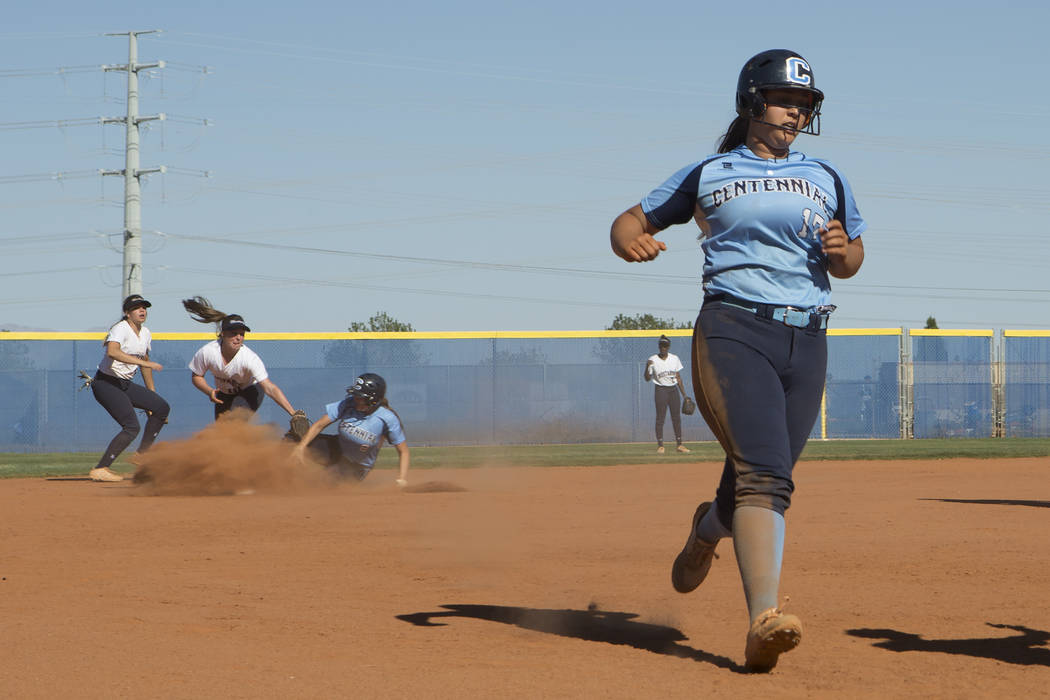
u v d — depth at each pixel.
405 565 8.33
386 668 4.98
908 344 39.97
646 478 18.50
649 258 5.55
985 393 40.59
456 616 6.30
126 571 8.02
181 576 7.78
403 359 36.81
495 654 5.30
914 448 29.47
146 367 17.77
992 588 7.24
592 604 6.66
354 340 36.62
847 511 12.41
